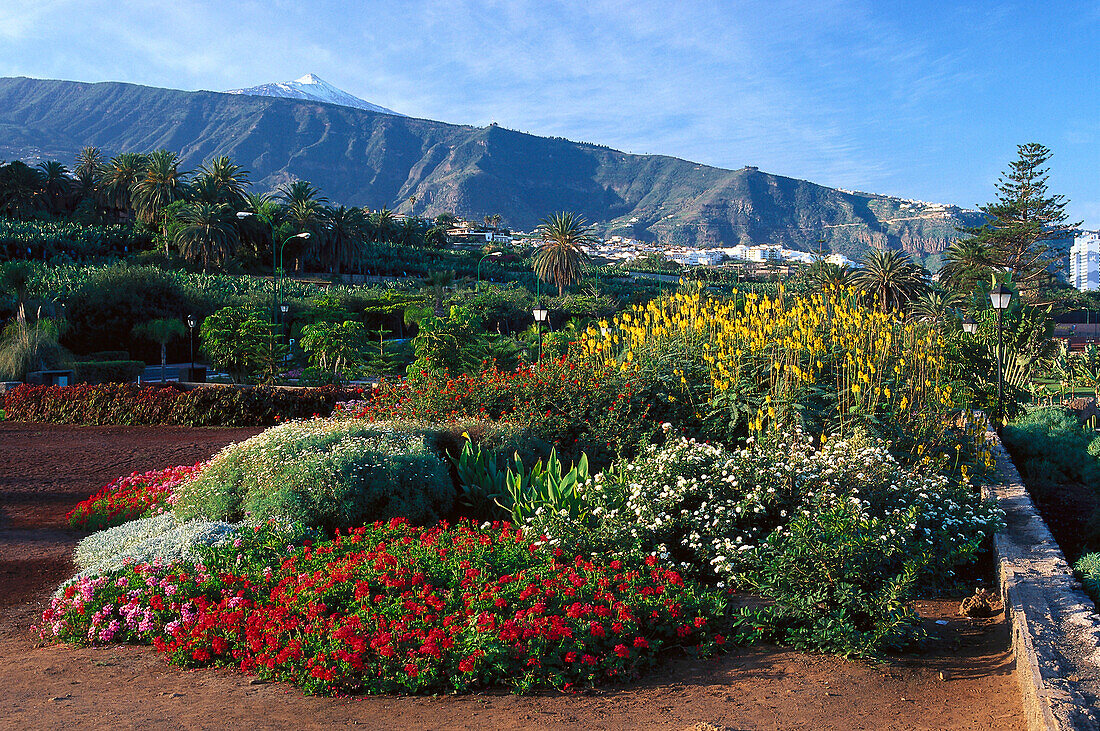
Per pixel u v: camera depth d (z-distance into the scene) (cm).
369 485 738
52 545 788
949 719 368
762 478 645
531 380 1075
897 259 4819
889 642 459
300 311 5122
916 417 870
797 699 398
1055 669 356
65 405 1712
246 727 370
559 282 7506
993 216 5262
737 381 951
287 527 687
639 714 383
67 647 523
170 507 843
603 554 594
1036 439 1049
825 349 973
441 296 6531
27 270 4291
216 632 488
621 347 1175
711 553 598
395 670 430
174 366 4003
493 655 428
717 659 466
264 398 1664
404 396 1166
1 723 374
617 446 959
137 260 6856
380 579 524
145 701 409
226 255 7088
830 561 482
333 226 8150
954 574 557
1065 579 497
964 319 1706
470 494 820
